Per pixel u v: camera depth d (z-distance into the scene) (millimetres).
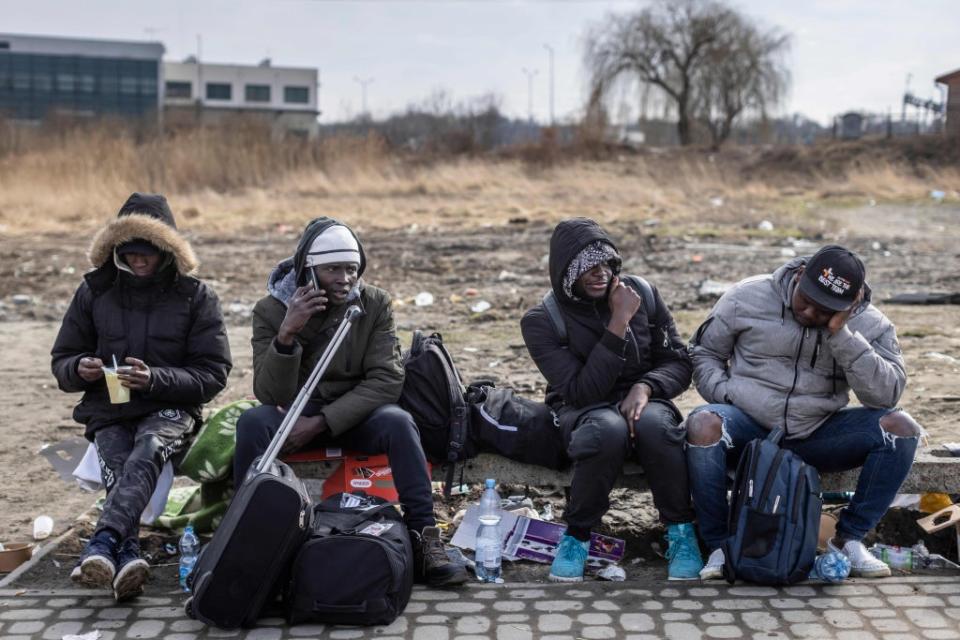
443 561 4219
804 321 4348
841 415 4449
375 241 17969
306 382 4285
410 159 36062
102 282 4668
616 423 4289
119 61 96375
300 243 4504
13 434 6660
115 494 4199
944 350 8570
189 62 100375
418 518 4312
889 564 4402
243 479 4219
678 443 4332
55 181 23875
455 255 15742
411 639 3746
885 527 4789
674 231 18766
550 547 4586
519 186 30703
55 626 3873
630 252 15758
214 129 30312
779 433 4355
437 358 4703
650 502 5219
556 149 39969
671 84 56406
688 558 4312
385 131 46000
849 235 18750
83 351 4738
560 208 24922
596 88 52750
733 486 4340
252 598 3814
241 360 8812
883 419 4316
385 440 4406
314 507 4297
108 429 4582
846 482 4602
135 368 4461
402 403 4668
